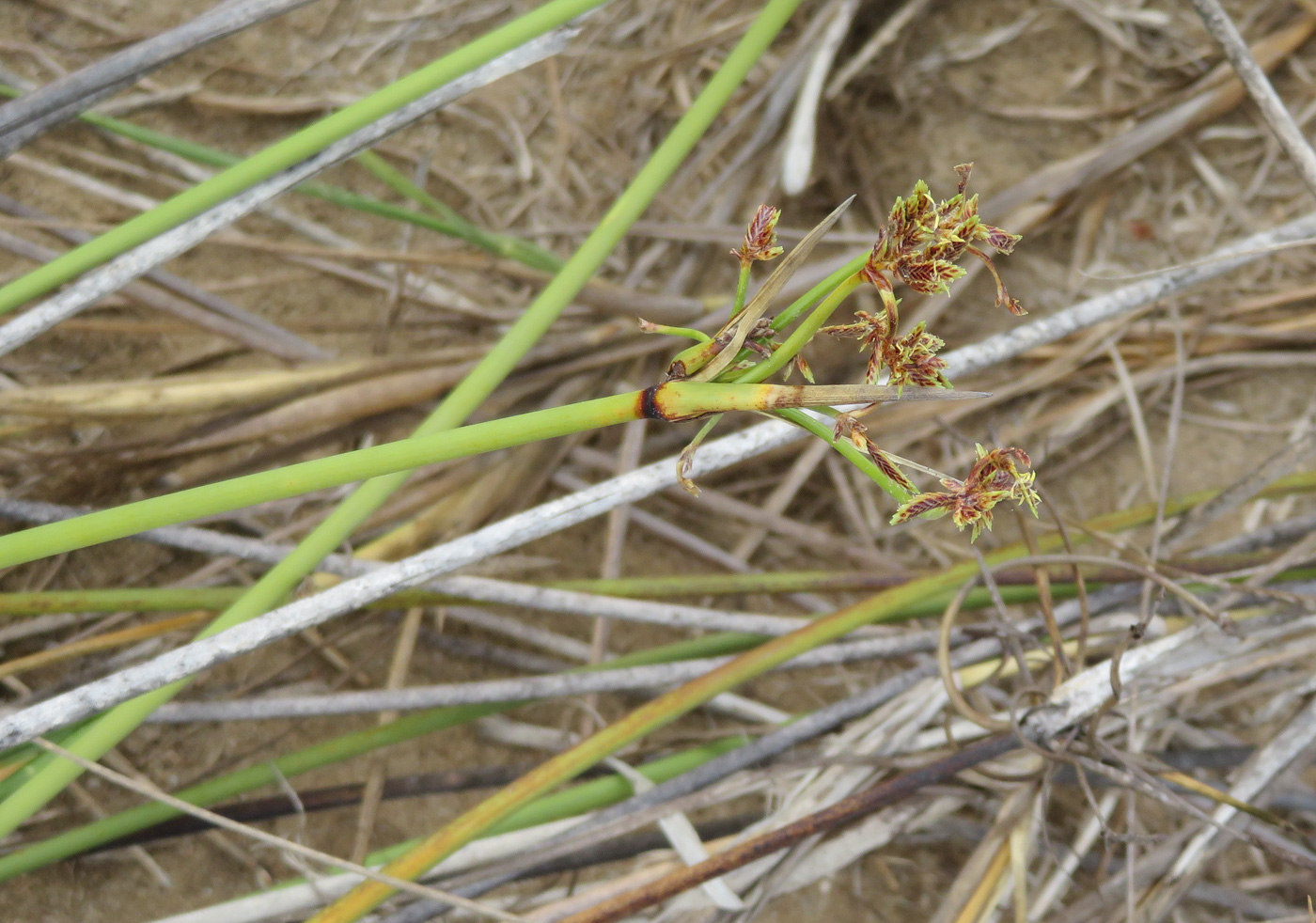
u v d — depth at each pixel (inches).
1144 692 20.0
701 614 20.5
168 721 18.5
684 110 30.9
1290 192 30.8
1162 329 28.8
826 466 28.3
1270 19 32.1
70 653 18.8
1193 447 28.5
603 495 16.7
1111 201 31.0
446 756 23.3
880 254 12.9
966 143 31.8
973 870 19.2
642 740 23.1
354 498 16.3
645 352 26.1
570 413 13.0
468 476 24.6
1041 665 21.6
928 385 12.9
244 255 27.4
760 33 17.4
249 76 29.2
